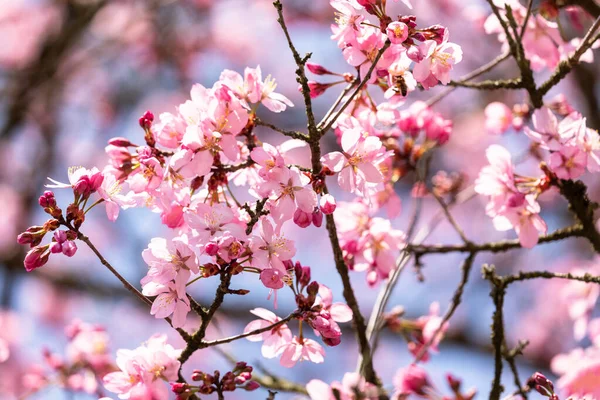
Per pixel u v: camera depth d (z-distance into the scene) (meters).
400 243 1.65
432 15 3.22
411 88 1.56
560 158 1.61
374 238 1.65
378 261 1.65
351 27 1.55
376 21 1.62
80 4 3.21
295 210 1.51
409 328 1.74
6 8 3.96
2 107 3.15
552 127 1.62
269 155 1.52
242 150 1.56
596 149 1.61
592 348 1.82
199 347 1.53
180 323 1.52
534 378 1.62
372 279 1.65
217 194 1.54
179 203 1.54
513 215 1.64
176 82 3.92
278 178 1.51
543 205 2.91
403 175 1.70
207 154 1.52
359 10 1.55
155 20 3.77
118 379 1.54
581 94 2.65
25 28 3.94
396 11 3.12
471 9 1.84
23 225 3.25
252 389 1.54
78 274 3.09
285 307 2.98
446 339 2.85
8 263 3.00
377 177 1.54
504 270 3.25
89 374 1.85
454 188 1.82
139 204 1.54
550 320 3.21
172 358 1.54
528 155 1.73
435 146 1.69
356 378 1.61
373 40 1.55
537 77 2.38
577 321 1.89
